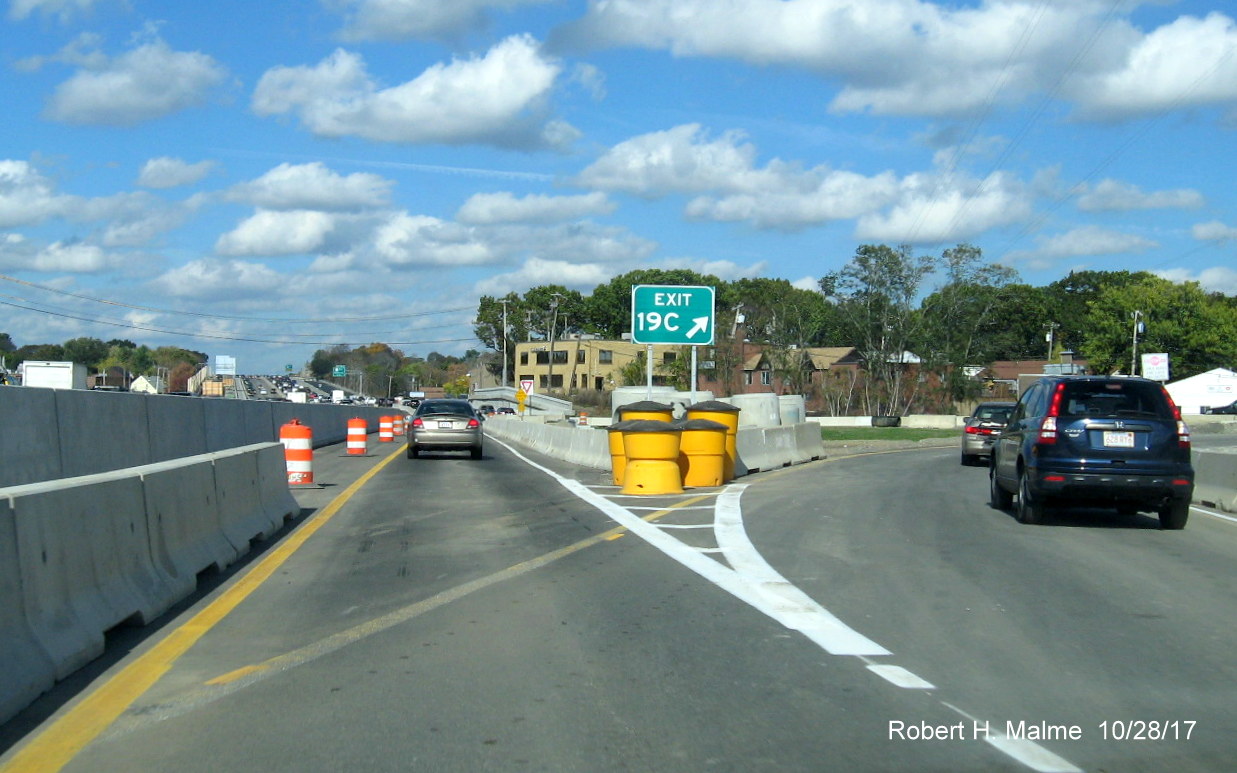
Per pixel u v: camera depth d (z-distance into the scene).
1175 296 88.06
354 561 11.25
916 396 81.88
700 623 8.41
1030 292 114.94
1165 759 5.52
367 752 5.46
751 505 17.00
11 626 6.28
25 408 15.54
